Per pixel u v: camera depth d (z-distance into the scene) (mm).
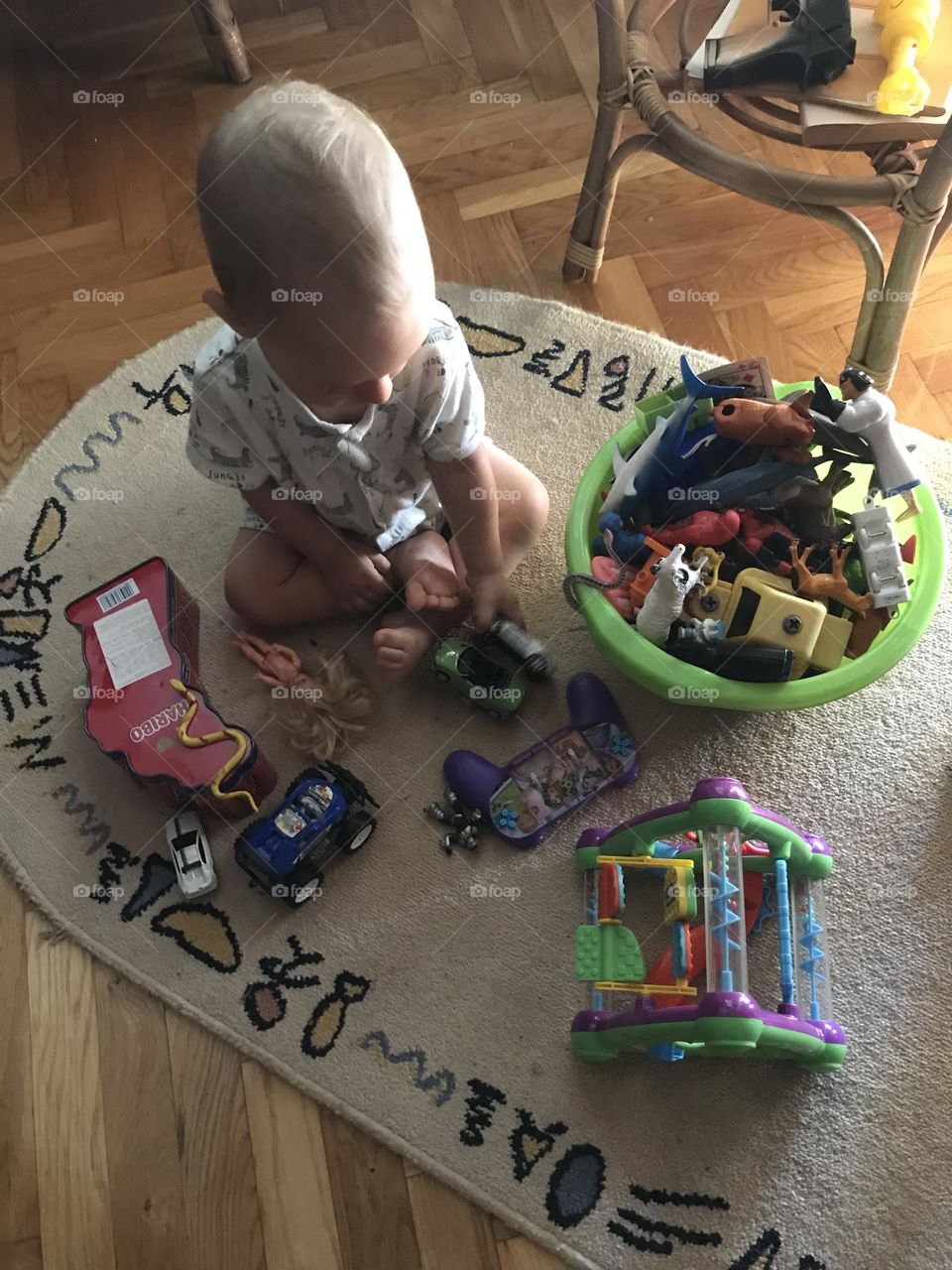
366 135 743
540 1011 1009
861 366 1191
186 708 1067
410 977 1027
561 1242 919
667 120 1083
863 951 1021
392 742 1134
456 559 1147
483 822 1086
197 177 764
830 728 1111
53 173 1524
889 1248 908
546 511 1184
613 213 1417
